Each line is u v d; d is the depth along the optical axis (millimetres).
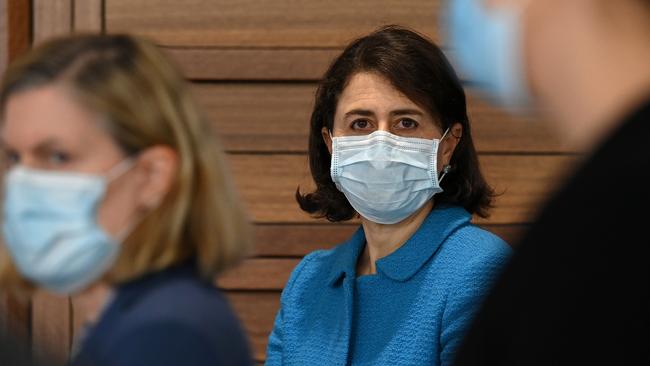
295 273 6703
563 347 2367
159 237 3525
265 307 8469
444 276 5789
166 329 3205
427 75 5984
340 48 8422
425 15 8398
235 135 8469
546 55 2797
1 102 3609
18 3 8281
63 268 3568
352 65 6137
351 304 6035
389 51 5996
